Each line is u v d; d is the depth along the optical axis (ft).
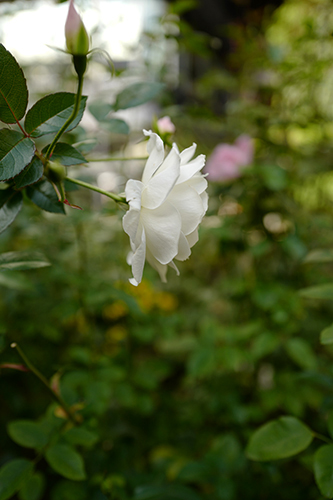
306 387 2.02
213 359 1.90
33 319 2.04
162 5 3.29
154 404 2.26
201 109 2.25
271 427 1.13
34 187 1.06
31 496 1.20
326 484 1.04
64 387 1.32
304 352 1.77
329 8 2.69
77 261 2.29
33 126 0.97
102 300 1.85
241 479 1.69
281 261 2.35
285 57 2.57
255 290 2.03
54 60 2.31
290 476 1.95
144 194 1.00
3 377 1.99
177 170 0.97
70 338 2.36
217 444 1.67
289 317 2.03
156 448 2.08
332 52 2.56
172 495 1.30
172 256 1.00
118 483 1.42
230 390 2.21
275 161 2.54
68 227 2.20
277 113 2.52
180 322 2.39
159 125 1.27
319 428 1.93
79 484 1.40
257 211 2.18
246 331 1.95
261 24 3.05
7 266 1.11
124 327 2.39
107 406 1.89
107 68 1.78
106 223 2.49
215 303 3.02
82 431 1.24
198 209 1.03
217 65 3.95
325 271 2.53
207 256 3.03
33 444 1.21
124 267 2.24
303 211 2.43
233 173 2.12
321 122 2.50
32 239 2.11
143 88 1.33
